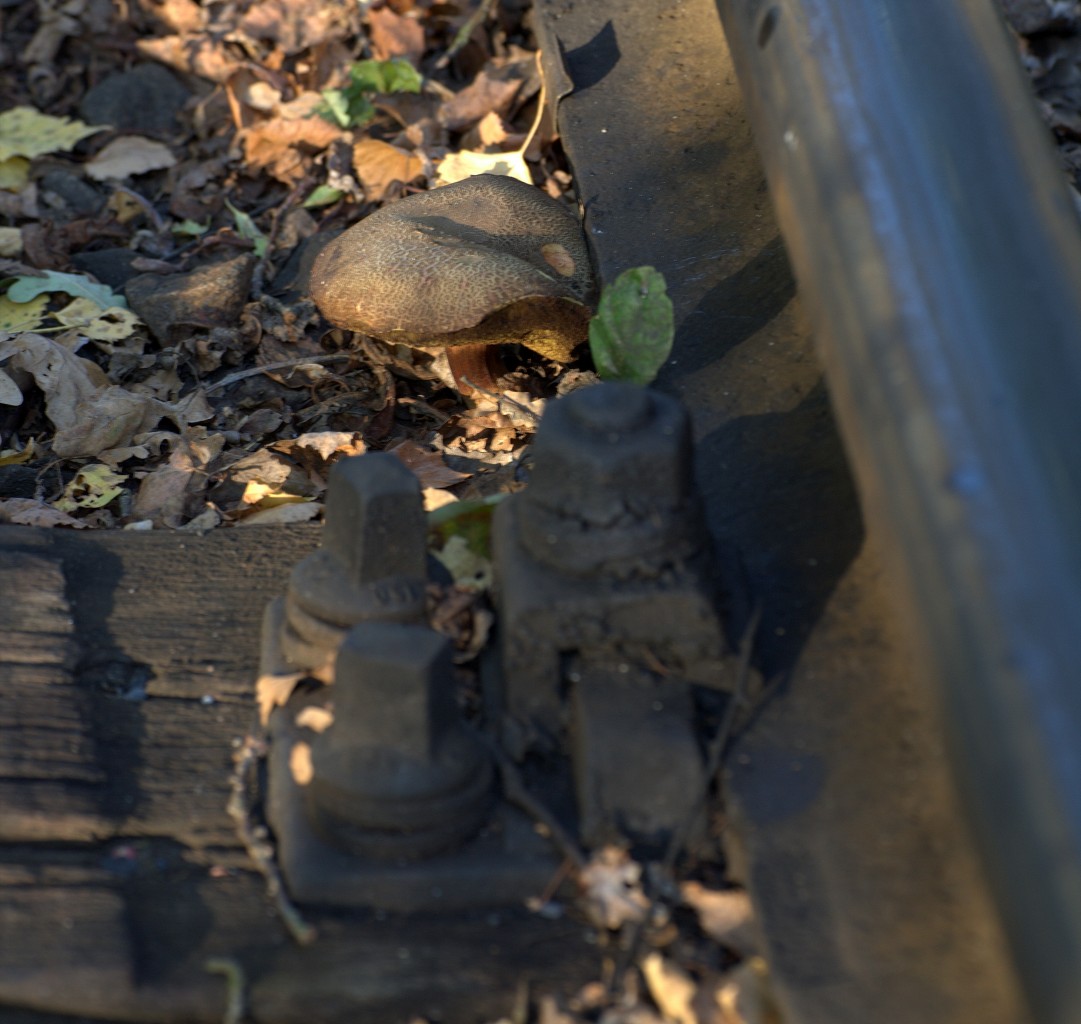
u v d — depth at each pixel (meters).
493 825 1.04
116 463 1.29
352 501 1.07
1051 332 1.02
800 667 1.07
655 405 1.05
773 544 1.12
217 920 1.03
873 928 1.00
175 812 1.06
